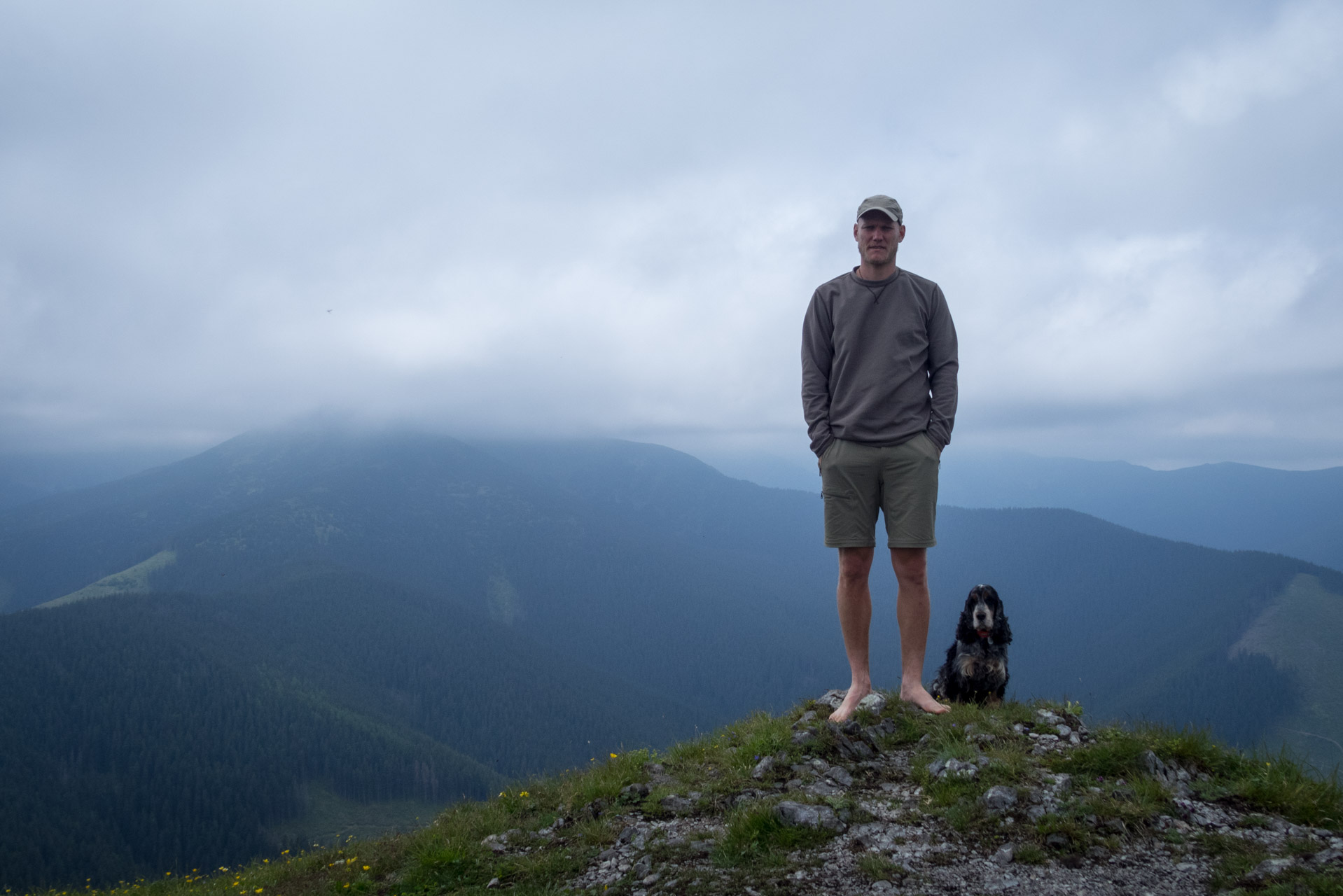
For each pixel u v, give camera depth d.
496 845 5.12
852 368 5.20
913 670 5.58
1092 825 3.88
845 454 5.21
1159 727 4.95
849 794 4.59
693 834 4.43
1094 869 3.56
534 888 4.29
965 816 4.08
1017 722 5.25
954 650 6.66
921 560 5.35
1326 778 4.13
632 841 4.56
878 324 5.14
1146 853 3.66
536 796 6.13
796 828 4.17
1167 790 4.12
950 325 5.29
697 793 5.05
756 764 5.25
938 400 5.14
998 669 6.41
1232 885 3.29
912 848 3.89
